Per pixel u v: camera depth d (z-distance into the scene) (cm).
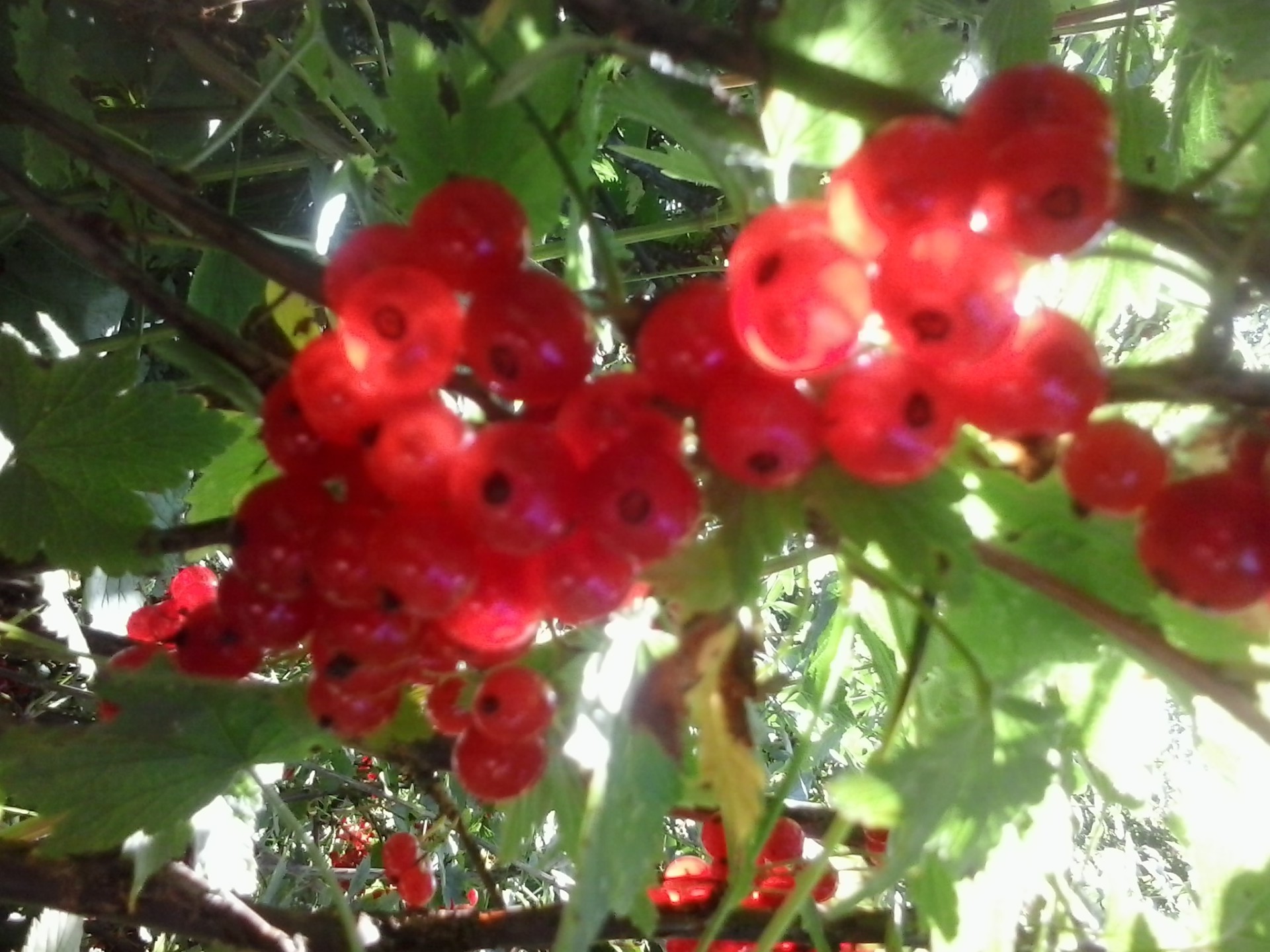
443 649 10
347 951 13
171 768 13
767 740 29
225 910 13
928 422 7
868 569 9
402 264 8
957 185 7
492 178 10
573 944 8
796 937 14
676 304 8
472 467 8
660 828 9
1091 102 8
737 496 9
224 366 11
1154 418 10
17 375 12
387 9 18
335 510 9
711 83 9
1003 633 11
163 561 12
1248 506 8
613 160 25
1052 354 8
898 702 10
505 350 8
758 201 9
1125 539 10
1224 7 11
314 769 27
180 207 10
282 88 18
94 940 28
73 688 20
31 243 23
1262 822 11
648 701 9
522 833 13
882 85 9
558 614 8
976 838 10
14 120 10
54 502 12
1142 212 9
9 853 13
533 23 10
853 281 7
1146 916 12
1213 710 11
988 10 14
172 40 18
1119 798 12
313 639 10
